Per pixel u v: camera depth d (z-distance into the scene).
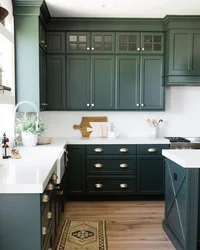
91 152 4.47
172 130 5.04
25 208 1.90
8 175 2.10
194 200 2.65
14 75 3.91
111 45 4.60
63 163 3.65
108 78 4.64
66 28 4.54
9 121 3.75
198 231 2.80
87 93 4.64
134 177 4.52
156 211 4.12
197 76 4.51
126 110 4.70
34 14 3.85
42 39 4.22
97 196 4.58
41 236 1.94
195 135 5.04
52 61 4.58
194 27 4.47
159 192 4.54
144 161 4.50
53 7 4.02
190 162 2.60
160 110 4.73
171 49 4.49
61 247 3.04
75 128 4.95
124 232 3.41
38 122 3.83
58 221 3.11
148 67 4.65
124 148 4.48
